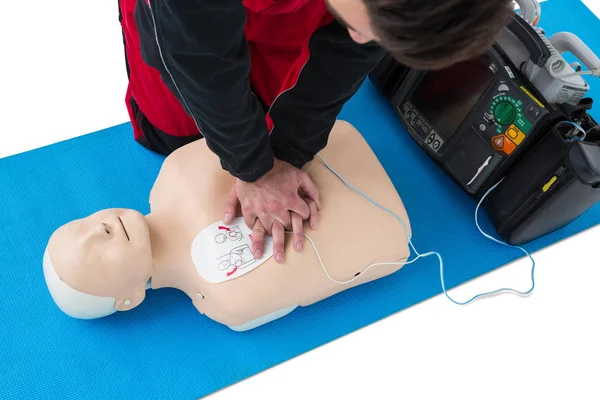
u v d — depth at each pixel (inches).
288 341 53.8
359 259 50.9
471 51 23.0
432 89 61.1
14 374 49.6
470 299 58.1
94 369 50.6
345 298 56.4
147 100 56.4
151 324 53.2
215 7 27.9
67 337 51.8
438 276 58.5
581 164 49.9
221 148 39.3
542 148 53.4
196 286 49.1
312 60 40.8
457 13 20.7
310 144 46.6
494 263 59.8
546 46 51.9
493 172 58.0
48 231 56.8
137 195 60.1
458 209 62.8
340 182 52.7
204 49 30.0
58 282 45.3
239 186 46.7
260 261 48.6
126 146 63.1
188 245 49.4
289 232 49.7
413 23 21.2
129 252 45.7
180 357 51.9
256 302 48.6
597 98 71.2
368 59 39.1
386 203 52.9
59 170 60.5
